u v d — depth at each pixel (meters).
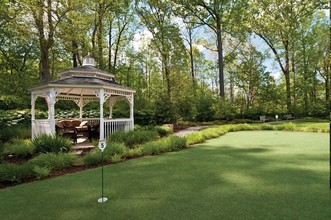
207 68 34.72
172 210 3.39
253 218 3.08
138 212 3.37
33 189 4.58
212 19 24.38
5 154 7.61
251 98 26.66
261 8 25.27
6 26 15.80
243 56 27.41
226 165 5.94
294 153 7.28
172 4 22.97
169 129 13.73
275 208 3.36
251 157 6.82
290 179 4.68
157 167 5.96
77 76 10.70
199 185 4.46
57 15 15.95
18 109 15.81
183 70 24.67
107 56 26.86
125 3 22.19
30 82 18.16
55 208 3.63
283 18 25.06
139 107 21.83
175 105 18.81
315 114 25.08
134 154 7.54
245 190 4.12
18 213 3.51
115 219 3.19
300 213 3.19
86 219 3.22
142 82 33.78
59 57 23.56
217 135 11.76
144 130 11.94
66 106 19.47
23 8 14.70
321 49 27.02
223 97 22.83
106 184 4.71
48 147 7.84
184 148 8.60
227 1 23.03
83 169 6.08
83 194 4.20
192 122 20.78
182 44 23.12
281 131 14.08
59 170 6.04
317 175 4.92
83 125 11.79
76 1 15.93
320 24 27.30
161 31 22.38
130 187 4.47
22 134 11.41
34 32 15.86
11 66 21.02
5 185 4.91
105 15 22.88
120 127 11.36
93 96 14.03
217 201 3.66
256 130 14.96
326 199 3.64
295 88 26.62
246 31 24.69
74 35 16.94
